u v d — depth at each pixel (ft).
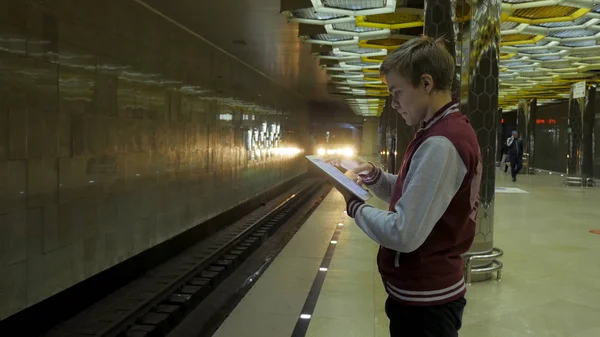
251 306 16.24
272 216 40.34
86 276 17.53
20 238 14.15
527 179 61.67
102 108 18.53
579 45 33.83
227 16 24.13
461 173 4.81
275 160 53.78
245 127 40.50
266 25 26.12
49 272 15.46
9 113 13.69
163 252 24.22
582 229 26.84
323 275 19.47
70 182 16.53
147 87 22.39
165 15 23.82
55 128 15.72
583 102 51.75
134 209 21.12
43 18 15.03
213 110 32.14
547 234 25.39
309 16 23.75
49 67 15.38
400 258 5.14
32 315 14.65
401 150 38.88
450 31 17.84
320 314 14.89
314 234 29.07
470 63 17.30
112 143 19.26
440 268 5.01
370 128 133.08
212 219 32.09
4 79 13.48
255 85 43.65
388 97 62.23
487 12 17.15
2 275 13.44
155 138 23.24
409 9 23.68
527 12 26.18
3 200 13.50
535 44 33.50
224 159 34.63
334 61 37.68
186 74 27.22
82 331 15.31
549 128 82.02
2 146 13.43
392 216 4.75
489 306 14.49
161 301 18.70
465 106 17.34
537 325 13.11
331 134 90.94
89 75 17.63
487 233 16.97
